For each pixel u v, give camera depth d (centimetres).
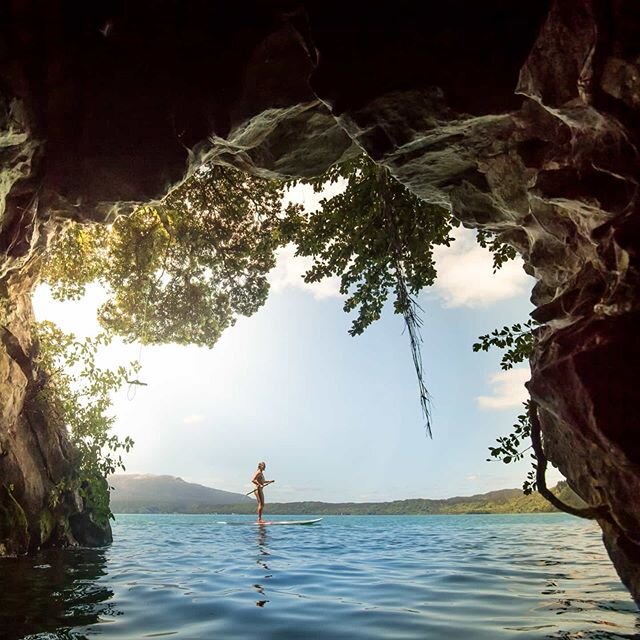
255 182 1321
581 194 448
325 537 1482
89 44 593
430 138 554
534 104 487
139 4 567
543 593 568
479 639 376
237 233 1448
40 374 1104
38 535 983
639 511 402
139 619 433
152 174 685
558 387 429
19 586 592
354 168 995
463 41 481
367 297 988
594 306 421
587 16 380
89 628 402
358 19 502
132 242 1509
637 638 382
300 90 655
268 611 464
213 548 1097
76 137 649
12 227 683
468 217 651
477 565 822
